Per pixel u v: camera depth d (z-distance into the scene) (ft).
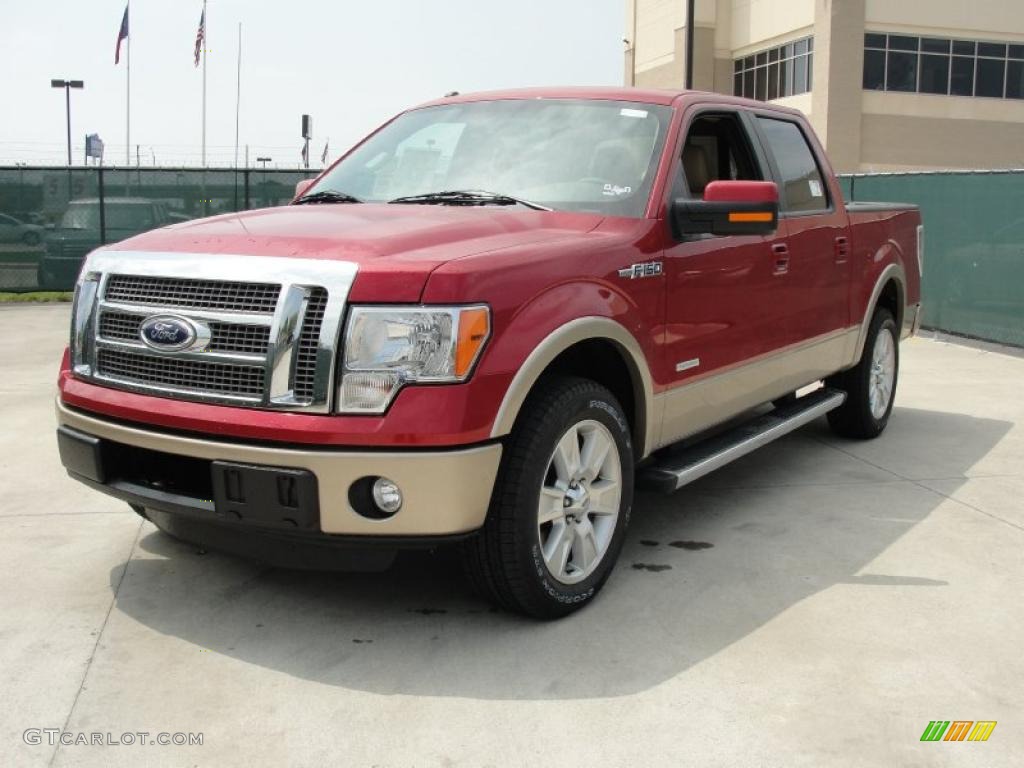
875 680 10.71
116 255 12.07
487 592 11.76
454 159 15.05
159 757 9.18
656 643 11.55
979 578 13.61
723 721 9.86
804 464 19.56
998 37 117.39
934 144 117.50
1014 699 10.35
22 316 44.50
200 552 14.32
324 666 10.94
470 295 10.50
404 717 9.91
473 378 10.47
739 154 16.70
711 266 14.47
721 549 14.67
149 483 11.68
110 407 11.53
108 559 14.02
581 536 12.25
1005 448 20.86
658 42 145.69
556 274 11.59
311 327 10.51
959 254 37.93
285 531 10.64
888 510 16.61
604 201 13.67
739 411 16.08
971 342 36.68
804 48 119.75
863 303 19.95
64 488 17.51
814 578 13.57
